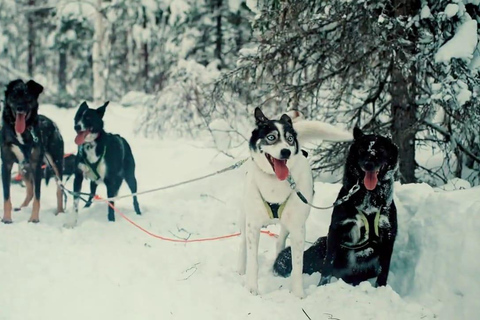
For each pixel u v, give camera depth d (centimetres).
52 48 2172
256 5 729
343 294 390
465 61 574
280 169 383
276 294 405
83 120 576
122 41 2494
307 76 760
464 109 600
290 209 403
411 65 638
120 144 630
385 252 417
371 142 402
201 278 428
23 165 624
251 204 409
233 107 1018
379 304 375
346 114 773
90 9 1906
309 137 424
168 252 495
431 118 723
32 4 2319
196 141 1136
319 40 711
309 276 464
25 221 583
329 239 429
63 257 467
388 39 636
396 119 703
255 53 737
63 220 618
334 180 785
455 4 574
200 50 1634
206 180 765
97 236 539
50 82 2580
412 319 354
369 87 769
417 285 400
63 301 374
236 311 371
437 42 591
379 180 409
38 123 609
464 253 366
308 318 360
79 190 609
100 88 1842
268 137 384
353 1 634
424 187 503
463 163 748
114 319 351
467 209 395
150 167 928
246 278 422
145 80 2523
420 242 425
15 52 2056
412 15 651
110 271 437
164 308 369
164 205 680
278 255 467
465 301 350
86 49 2298
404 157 704
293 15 683
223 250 507
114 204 664
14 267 434
